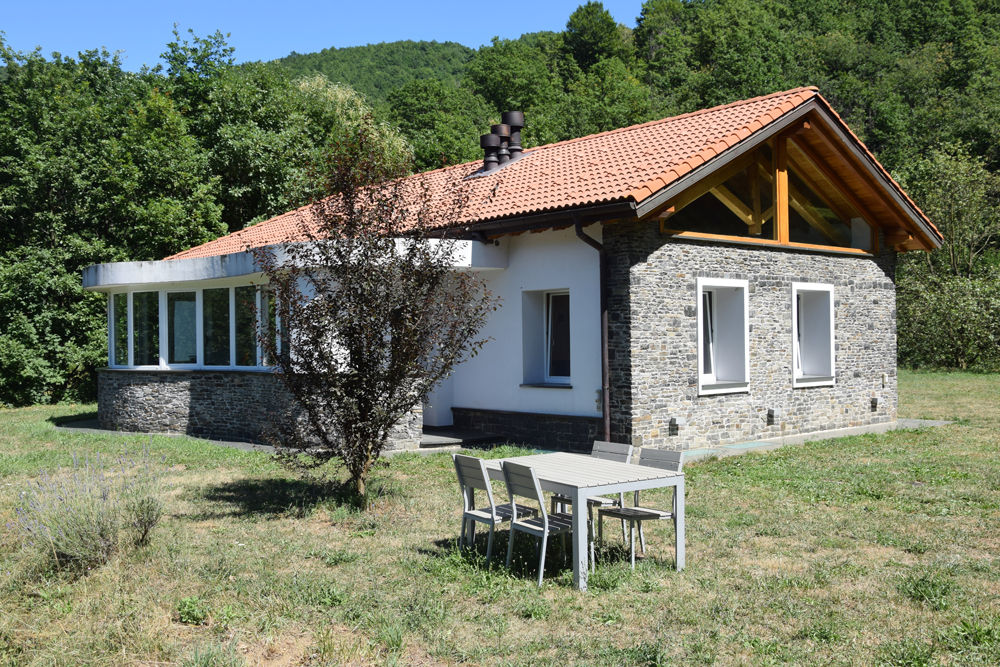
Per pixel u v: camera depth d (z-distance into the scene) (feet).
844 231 56.34
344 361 29.99
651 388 42.83
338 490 32.14
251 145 97.55
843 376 55.21
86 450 45.96
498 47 223.51
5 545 25.71
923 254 116.37
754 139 45.50
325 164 32.09
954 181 112.88
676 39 256.93
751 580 21.84
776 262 50.37
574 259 45.32
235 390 51.80
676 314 44.29
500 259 48.52
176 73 108.68
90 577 22.34
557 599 20.61
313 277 30.17
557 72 247.50
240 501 32.48
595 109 189.98
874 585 21.25
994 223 113.70
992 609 19.26
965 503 30.81
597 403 44.14
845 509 30.25
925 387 85.46
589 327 44.57
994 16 257.14
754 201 49.24
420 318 29.73
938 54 230.89
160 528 27.76
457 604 20.30
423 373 30.55
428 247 30.22
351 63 344.90
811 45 242.37
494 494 33.55
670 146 47.42
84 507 23.67
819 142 51.80
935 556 24.06
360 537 26.86
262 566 23.52
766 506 30.73
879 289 58.39
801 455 43.06
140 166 93.20
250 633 18.38
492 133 60.13
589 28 264.11
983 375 99.30
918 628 18.20
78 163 92.53
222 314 53.01
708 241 46.03
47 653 17.31
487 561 23.65
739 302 48.29
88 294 90.17
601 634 18.25
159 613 19.57
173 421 55.52
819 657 16.70
